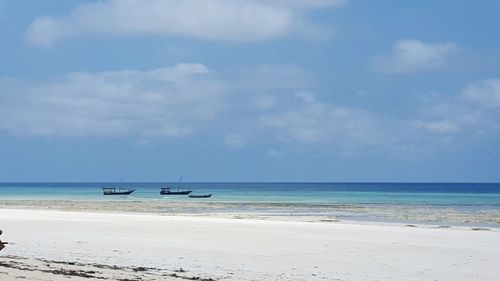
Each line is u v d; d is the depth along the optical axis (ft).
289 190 608.19
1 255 67.21
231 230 101.24
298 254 72.08
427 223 138.82
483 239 90.63
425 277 57.98
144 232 97.35
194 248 77.00
